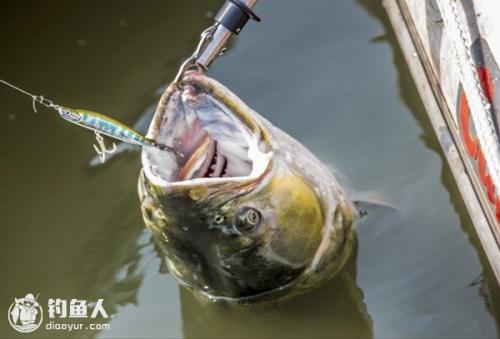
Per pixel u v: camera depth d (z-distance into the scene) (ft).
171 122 12.81
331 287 15.64
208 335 15.89
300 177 14.21
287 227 14.07
